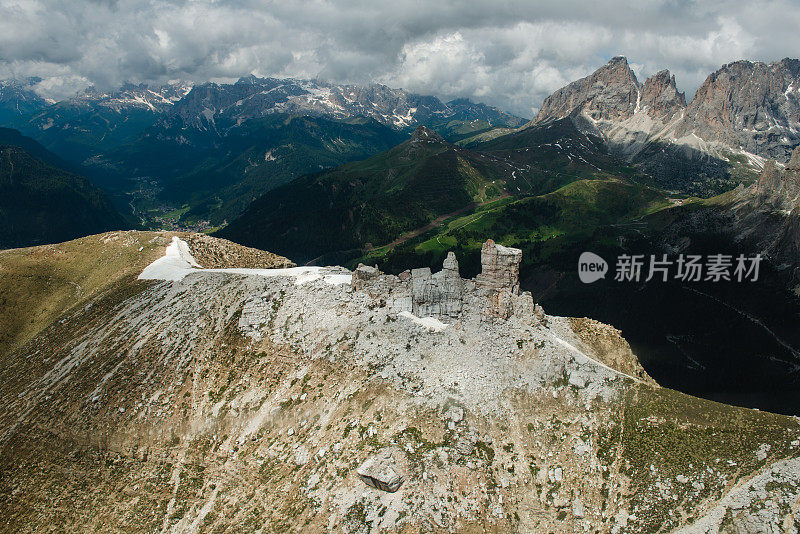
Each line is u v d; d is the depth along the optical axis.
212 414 109.44
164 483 99.25
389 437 91.81
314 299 128.25
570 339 123.69
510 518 81.94
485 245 126.19
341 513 81.94
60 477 104.06
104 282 173.62
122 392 117.31
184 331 129.88
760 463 82.06
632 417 94.38
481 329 111.00
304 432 100.69
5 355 154.50
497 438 93.12
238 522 87.25
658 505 81.31
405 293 123.25
